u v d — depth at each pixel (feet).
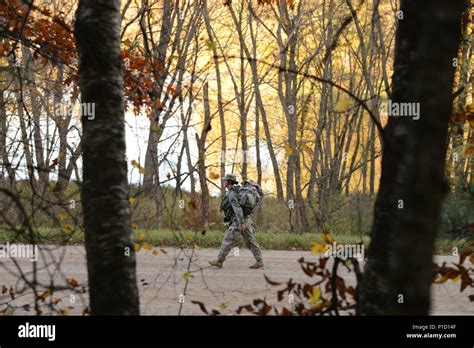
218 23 68.90
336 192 49.14
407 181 6.33
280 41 56.54
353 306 11.47
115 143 11.06
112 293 10.81
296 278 31.45
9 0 16.92
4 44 17.95
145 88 16.55
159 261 36.01
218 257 34.99
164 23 44.73
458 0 6.23
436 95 6.19
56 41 17.87
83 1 11.21
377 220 9.57
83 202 11.11
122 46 17.56
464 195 13.73
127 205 11.13
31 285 11.46
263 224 64.64
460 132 13.17
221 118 62.23
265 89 79.97
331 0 59.11
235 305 24.43
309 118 73.26
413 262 6.23
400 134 9.14
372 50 51.16
